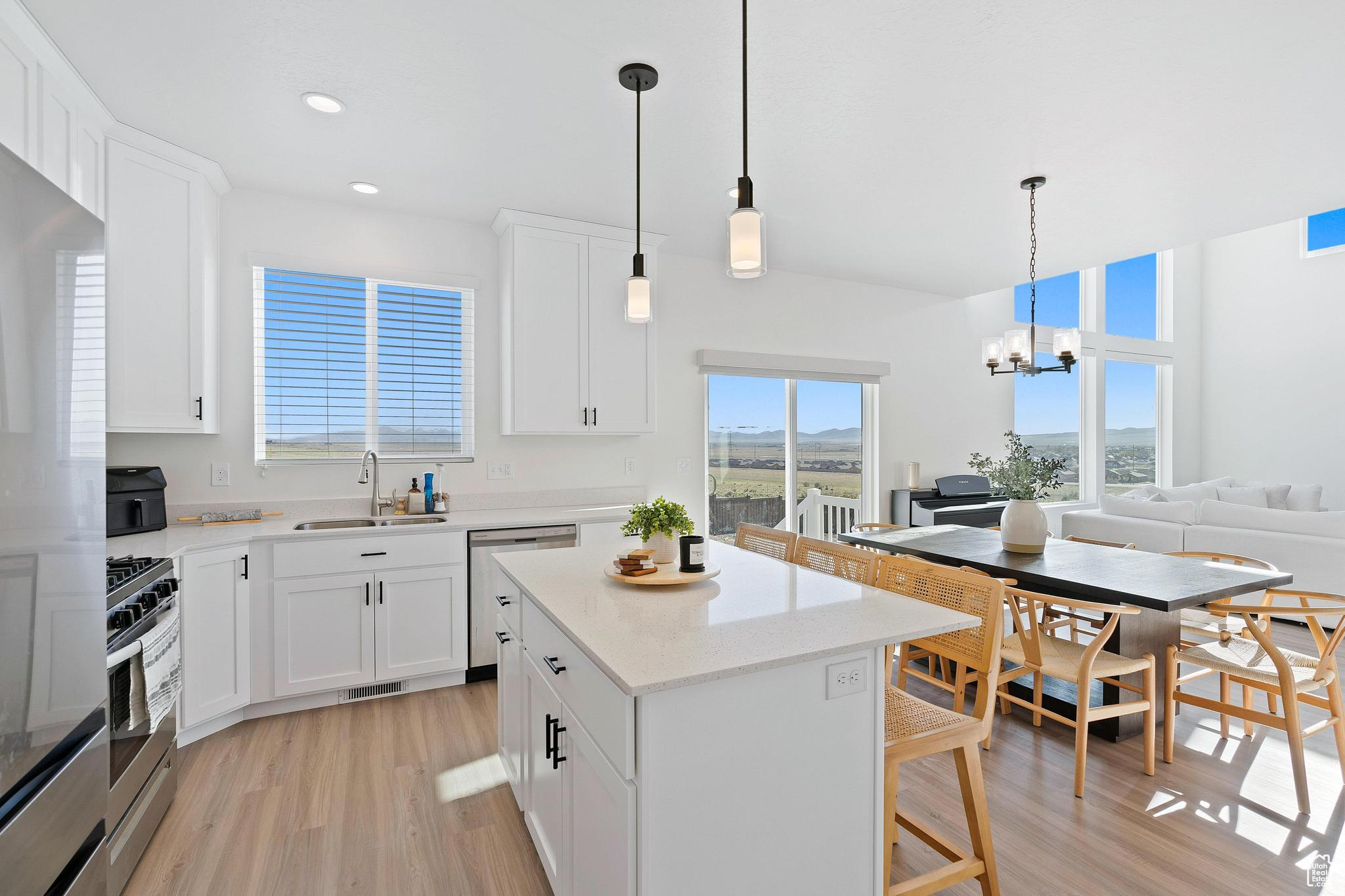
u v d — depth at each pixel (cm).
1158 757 251
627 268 382
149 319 265
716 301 462
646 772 117
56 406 117
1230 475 726
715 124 258
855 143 274
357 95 237
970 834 172
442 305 370
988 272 484
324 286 343
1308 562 398
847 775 141
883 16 192
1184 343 738
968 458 576
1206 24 195
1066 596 269
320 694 297
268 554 281
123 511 266
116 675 171
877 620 152
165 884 178
